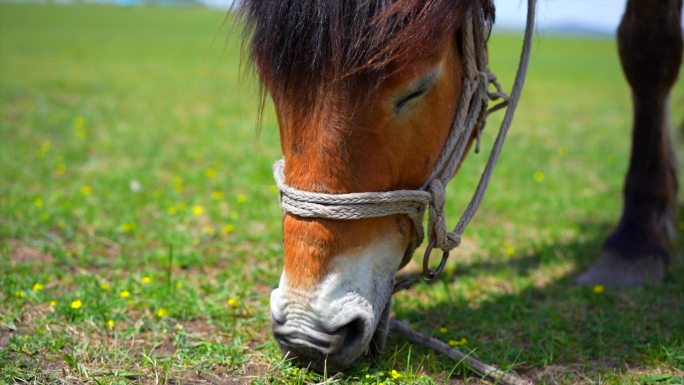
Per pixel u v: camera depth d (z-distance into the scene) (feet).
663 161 11.51
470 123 7.80
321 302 6.63
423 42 6.54
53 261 11.81
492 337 9.39
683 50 10.98
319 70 6.40
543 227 14.80
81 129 24.00
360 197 6.55
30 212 14.12
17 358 8.07
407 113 6.77
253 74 7.15
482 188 8.01
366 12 6.30
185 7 178.60
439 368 8.23
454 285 11.46
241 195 16.71
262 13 6.67
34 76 41.45
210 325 9.52
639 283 11.14
